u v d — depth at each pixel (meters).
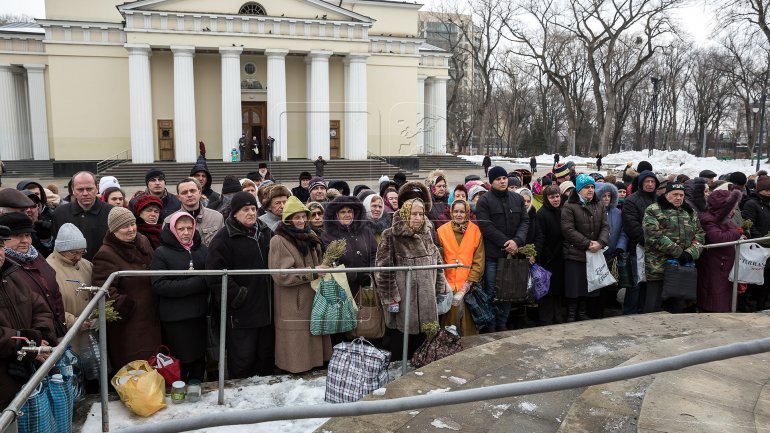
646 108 66.75
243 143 33.22
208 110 35.69
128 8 31.34
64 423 3.95
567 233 6.64
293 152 32.91
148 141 32.56
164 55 34.69
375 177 28.67
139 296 4.93
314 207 6.27
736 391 4.11
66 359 4.21
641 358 4.73
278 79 33.59
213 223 6.50
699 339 5.22
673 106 64.81
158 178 7.07
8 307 3.84
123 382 4.40
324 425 3.99
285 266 5.11
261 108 36.22
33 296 4.02
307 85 35.47
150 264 5.00
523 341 5.61
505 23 48.22
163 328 5.08
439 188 8.29
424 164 37.19
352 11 36.41
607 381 2.06
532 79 65.62
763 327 5.70
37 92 36.62
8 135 36.50
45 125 36.94
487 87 52.25
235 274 4.72
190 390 4.64
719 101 62.12
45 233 6.07
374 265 5.88
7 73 36.22
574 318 7.02
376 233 6.75
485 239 6.46
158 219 6.15
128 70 34.62
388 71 38.12
